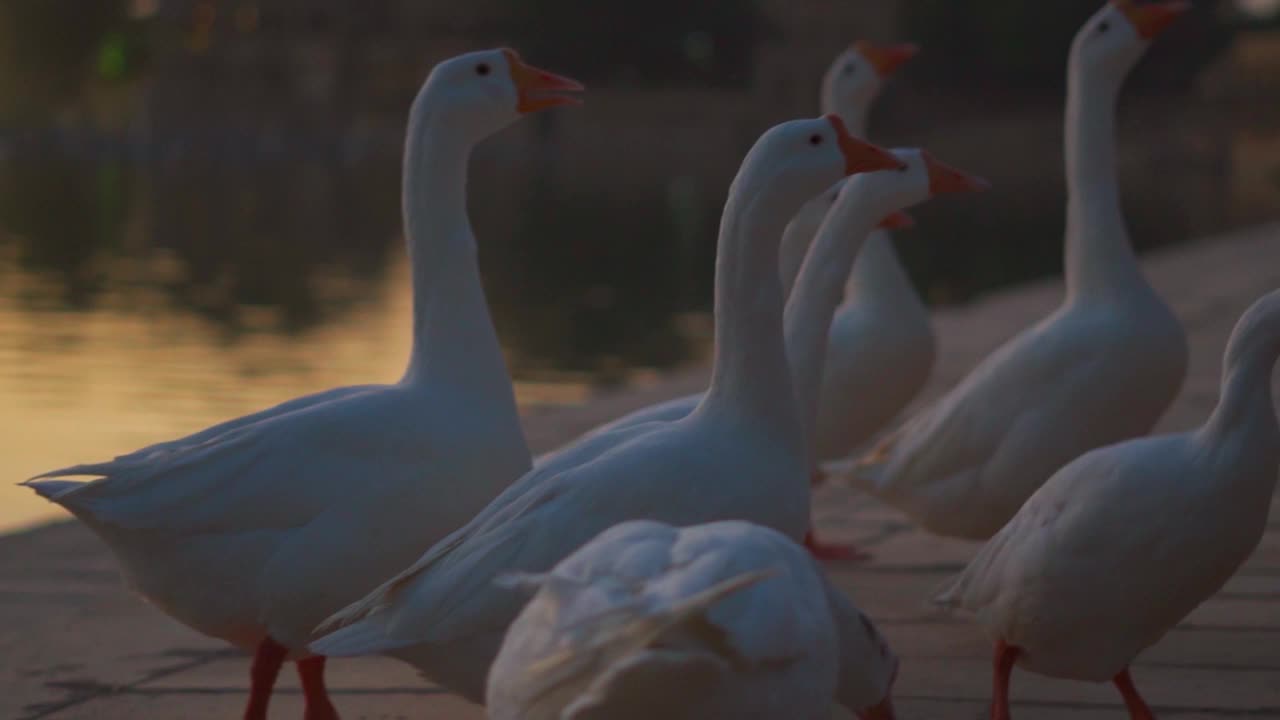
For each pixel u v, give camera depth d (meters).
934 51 74.38
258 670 3.57
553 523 3.16
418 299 3.86
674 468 3.27
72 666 4.27
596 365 14.92
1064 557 3.45
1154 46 75.94
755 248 3.43
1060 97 76.19
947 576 5.13
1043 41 72.56
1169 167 68.00
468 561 3.14
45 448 10.10
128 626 4.64
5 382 13.26
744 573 2.27
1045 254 28.67
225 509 3.43
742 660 2.22
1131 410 4.88
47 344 15.95
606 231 34.88
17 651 4.40
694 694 2.23
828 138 3.45
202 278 23.70
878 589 4.97
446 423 3.66
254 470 3.46
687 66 74.00
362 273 24.69
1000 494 4.91
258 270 25.03
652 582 2.24
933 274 24.48
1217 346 10.77
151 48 83.44
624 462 3.26
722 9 70.50
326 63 76.81
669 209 42.44
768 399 3.42
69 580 5.15
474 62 3.92
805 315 4.39
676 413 4.53
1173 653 4.21
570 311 20.19
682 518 3.24
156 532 3.45
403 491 3.54
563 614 2.21
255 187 50.56
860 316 5.76
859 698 3.05
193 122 76.50
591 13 70.19
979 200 49.22
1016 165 69.69
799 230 5.27
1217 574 3.44
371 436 3.55
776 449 3.41
